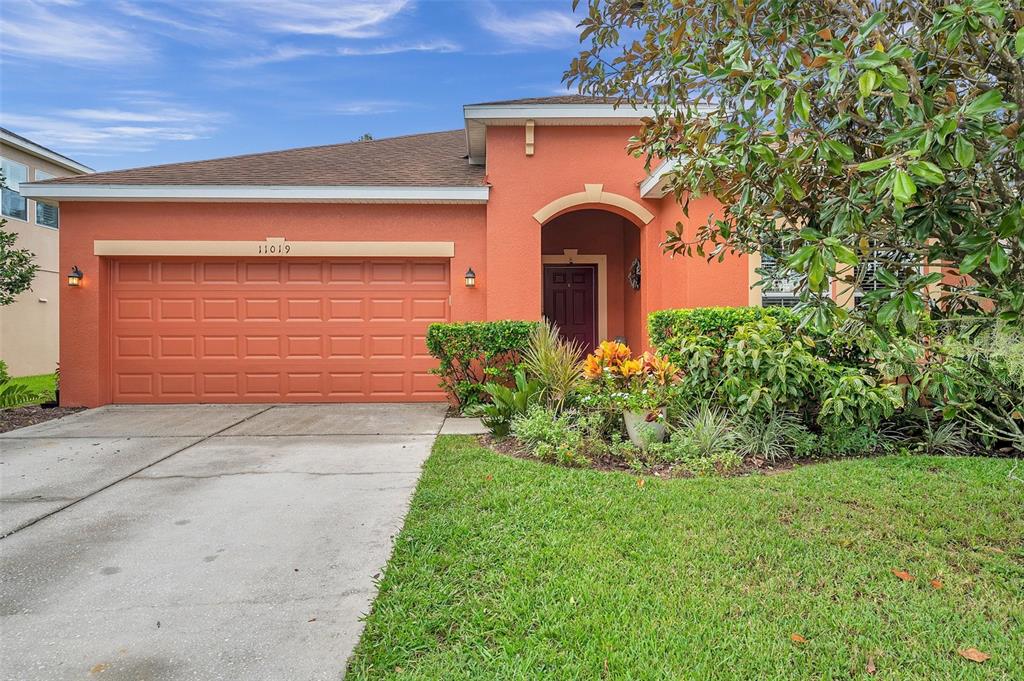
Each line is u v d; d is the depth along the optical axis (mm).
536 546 3172
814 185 2381
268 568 3100
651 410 5512
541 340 7047
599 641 2289
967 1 1584
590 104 8641
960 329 2578
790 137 2285
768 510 3705
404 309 9125
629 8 2744
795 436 5320
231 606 2707
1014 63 1847
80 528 3705
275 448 5906
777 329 5449
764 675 2086
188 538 3523
